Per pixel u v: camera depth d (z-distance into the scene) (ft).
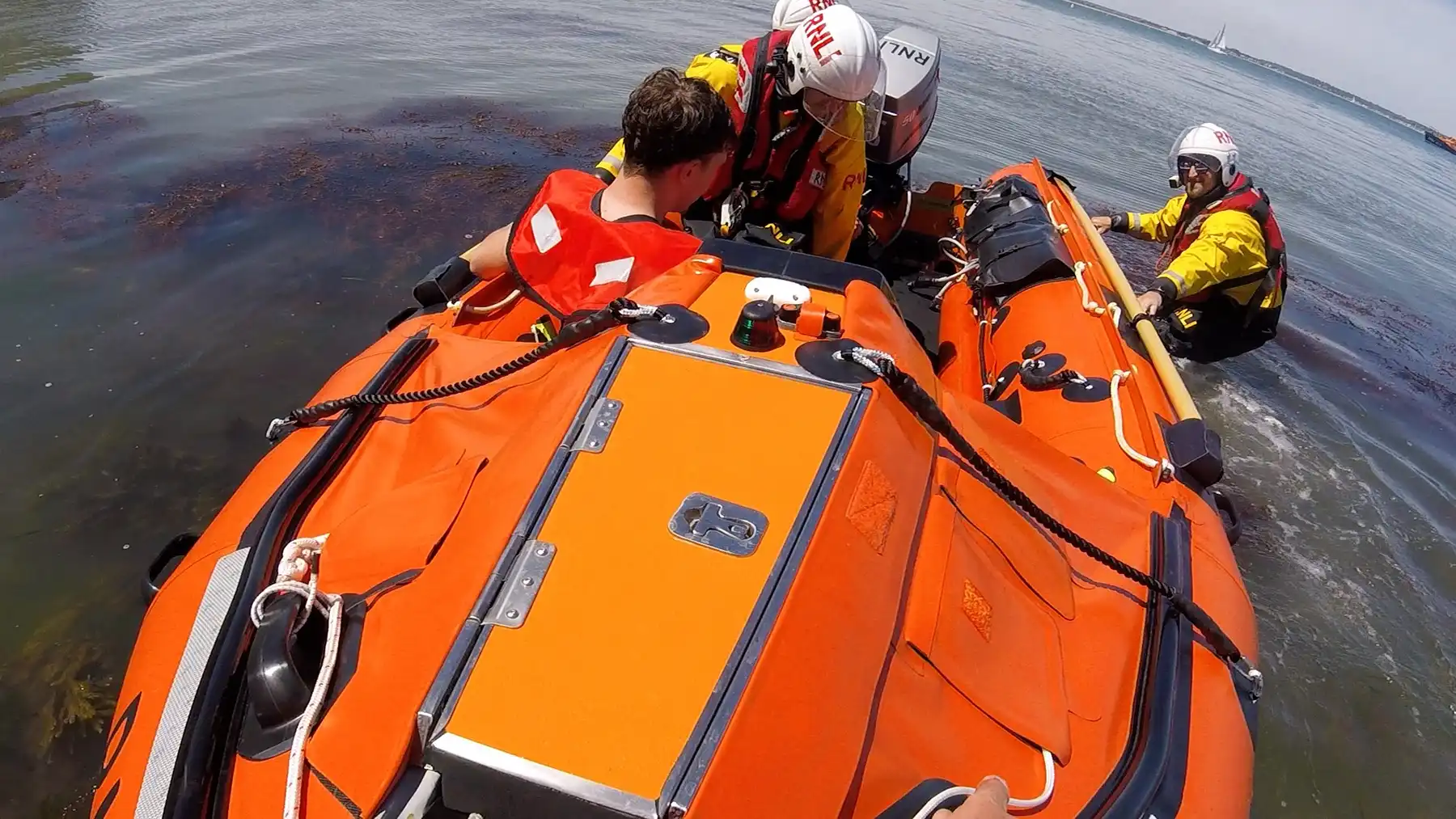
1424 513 10.82
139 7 21.66
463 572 3.62
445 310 7.41
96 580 7.12
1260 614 8.74
